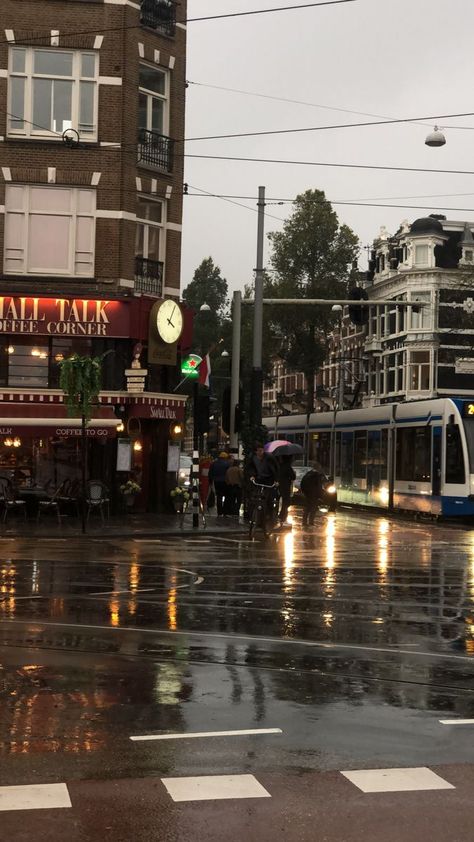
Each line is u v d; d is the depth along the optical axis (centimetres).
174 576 1612
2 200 2939
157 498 3109
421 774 595
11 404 2855
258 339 3097
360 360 8175
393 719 724
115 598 1352
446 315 7256
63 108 2973
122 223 2989
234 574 1656
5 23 2931
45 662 914
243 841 492
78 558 1858
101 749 640
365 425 3838
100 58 2977
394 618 1219
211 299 10525
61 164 2961
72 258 2970
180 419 3091
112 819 519
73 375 2436
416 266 7350
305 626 1147
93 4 2969
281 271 7250
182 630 1105
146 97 3094
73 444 2969
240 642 1034
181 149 3162
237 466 3055
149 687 817
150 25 3058
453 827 511
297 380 10400
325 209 7238
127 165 3002
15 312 2905
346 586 1516
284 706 758
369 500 3738
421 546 2239
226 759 621
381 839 495
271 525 2584
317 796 556
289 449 2777
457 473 3089
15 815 523
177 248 3166
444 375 7244
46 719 712
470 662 952
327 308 7088
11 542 2169
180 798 550
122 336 2955
